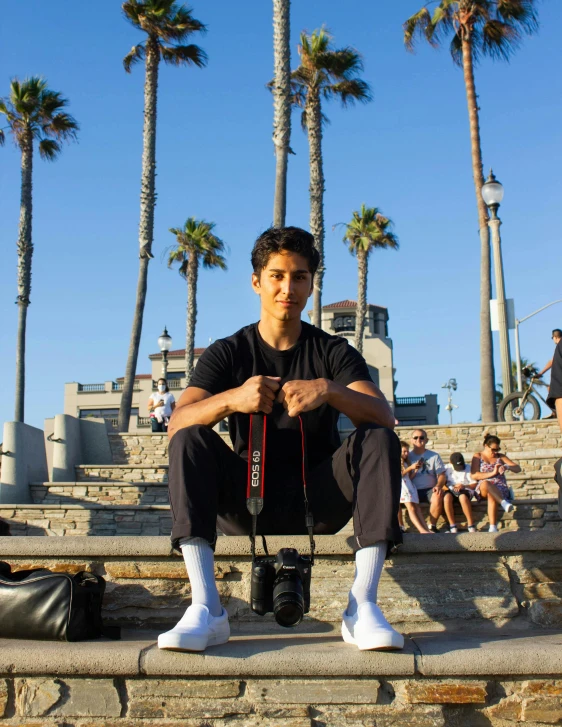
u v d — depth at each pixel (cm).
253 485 279
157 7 2314
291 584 249
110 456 1332
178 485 270
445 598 300
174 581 307
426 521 916
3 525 577
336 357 314
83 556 310
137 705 247
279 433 304
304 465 288
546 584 301
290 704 243
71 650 250
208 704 245
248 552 300
